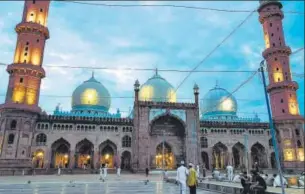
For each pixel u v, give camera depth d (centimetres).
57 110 5012
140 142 4522
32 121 3978
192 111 4928
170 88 5619
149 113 4750
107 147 4794
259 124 5175
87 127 4509
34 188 1733
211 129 5059
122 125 4681
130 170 4391
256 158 5228
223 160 5144
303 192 1449
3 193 1433
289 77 4950
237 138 5066
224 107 5906
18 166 3638
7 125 3734
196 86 5109
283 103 4891
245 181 1355
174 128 4984
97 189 1739
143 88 5619
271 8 5244
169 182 2428
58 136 4316
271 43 5144
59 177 3102
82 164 4728
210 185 1800
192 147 4688
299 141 4712
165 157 4922
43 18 4409
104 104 5472
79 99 5366
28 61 4106
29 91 3984
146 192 1575
